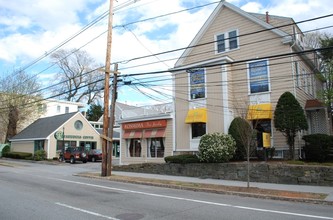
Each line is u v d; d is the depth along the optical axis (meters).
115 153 47.69
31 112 47.41
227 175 17.59
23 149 42.53
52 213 8.51
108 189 13.71
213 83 22.23
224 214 8.64
